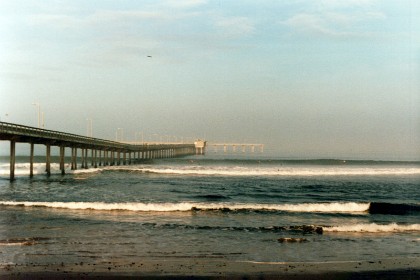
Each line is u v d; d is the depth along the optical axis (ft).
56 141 221.46
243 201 120.16
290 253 61.16
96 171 251.80
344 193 142.20
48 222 82.17
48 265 53.16
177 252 60.75
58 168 292.61
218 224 82.99
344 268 53.57
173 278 48.65
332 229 77.25
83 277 48.62
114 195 129.59
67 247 62.64
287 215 94.58
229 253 60.64
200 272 51.03
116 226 79.05
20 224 79.97
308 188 156.25
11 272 50.24
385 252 62.23
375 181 189.88
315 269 53.06
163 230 76.02
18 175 218.18
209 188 153.79
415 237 72.43
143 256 58.23
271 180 191.21
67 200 115.34
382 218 93.76
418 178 209.26
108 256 57.93
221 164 382.83
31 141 195.62
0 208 98.84
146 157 484.33
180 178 200.34
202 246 64.75
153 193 136.26
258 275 50.34
